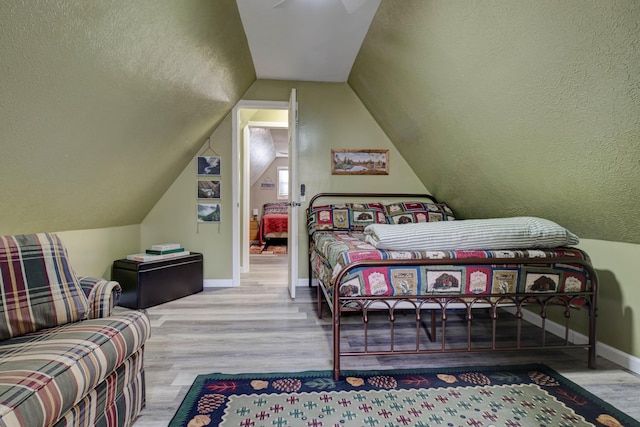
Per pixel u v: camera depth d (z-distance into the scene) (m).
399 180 3.42
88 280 1.42
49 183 1.59
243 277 3.85
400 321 2.36
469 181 2.52
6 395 0.74
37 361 0.88
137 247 3.14
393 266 1.52
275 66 3.01
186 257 3.00
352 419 1.25
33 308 1.17
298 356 1.79
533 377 1.58
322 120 3.37
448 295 1.53
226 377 1.55
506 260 1.53
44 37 1.02
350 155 3.38
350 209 3.03
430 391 1.45
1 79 1.00
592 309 1.62
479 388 1.48
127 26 1.31
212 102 2.70
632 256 1.68
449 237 1.56
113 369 1.08
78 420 0.92
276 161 8.40
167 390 1.45
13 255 1.22
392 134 3.24
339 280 1.51
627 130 1.22
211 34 1.99
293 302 2.83
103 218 2.44
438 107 2.20
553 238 1.60
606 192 1.53
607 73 1.14
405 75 2.29
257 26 2.34
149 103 1.86
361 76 2.97
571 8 1.10
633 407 1.34
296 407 1.32
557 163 1.64
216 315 2.48
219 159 3.30
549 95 1.40
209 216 3.31
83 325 1.17
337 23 2.29
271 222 6.80
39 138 1.32
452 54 1.76
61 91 1.24
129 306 2.62
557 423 1.23
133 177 2.37
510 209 2.35
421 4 1.73
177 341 1.99
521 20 1.29
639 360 1.63
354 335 2.09
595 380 1.55
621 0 0.97
